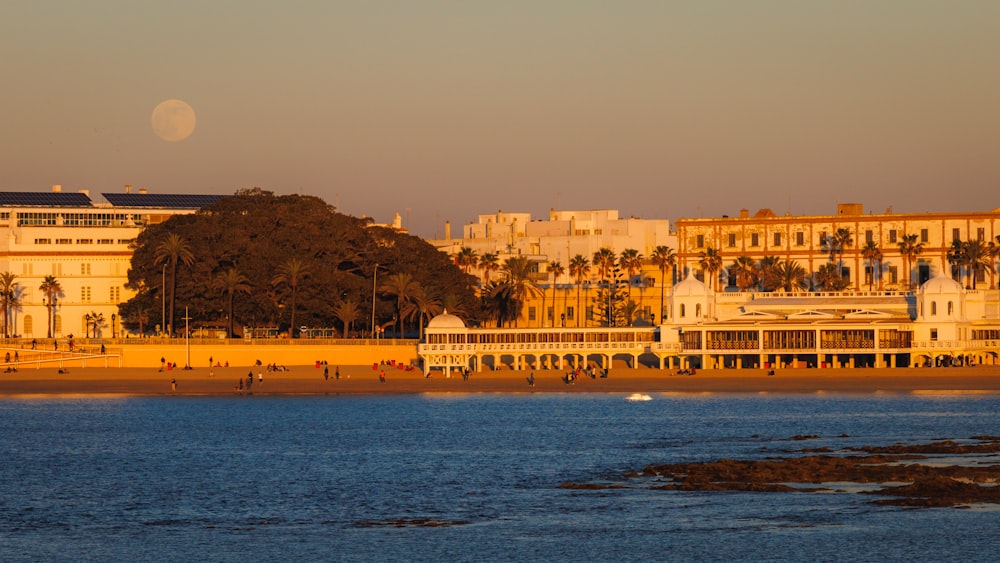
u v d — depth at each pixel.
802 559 175.75
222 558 181.50
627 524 195.88
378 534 193.88
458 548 184.62
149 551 185.75
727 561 175.88
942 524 189.88
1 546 189.25
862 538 184.12
